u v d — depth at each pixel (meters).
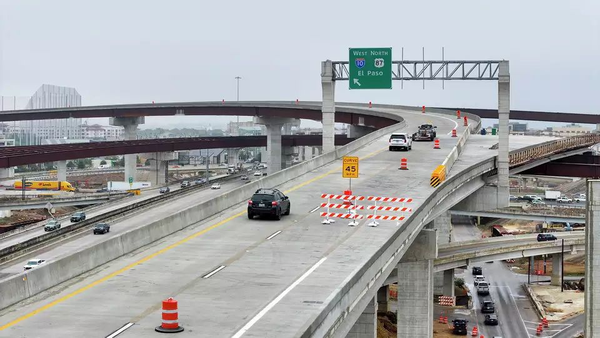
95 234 137.50
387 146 126.69
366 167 100.00
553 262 182.75
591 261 82.12
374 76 103.94
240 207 74.06
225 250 53.88
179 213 62.62
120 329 35.38
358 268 44.62
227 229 62.34
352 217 63.88
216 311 38.44
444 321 140.75
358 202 74.38
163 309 35.28
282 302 40.16
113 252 51.28
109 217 153.88
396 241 58.28
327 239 57.59
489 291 172.25
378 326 114.69
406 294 84.75
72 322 36.53
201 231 61.50
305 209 71.50
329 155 106.88
